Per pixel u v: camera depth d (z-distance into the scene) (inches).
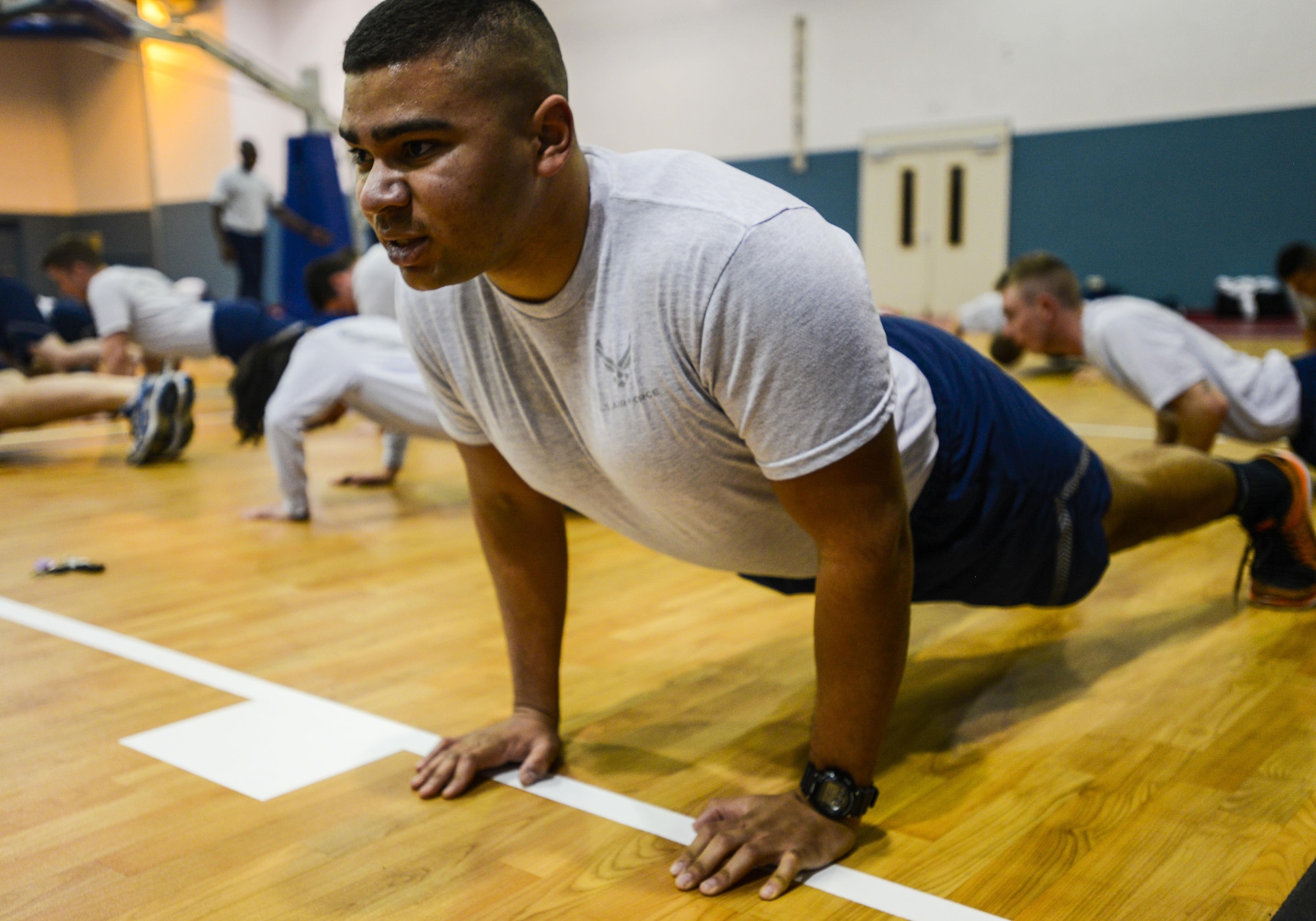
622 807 48.1
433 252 34.6
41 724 58.8
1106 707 58.9
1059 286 100.0
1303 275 185.5
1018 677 64.1
